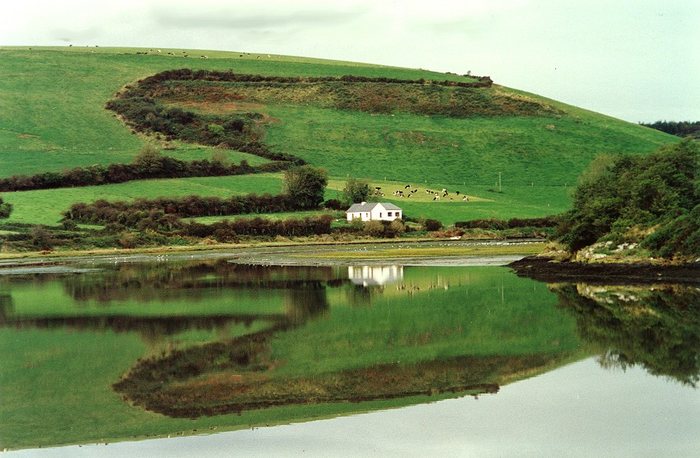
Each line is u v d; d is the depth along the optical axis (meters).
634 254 70.31
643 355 37.72
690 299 56.03
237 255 115.06
